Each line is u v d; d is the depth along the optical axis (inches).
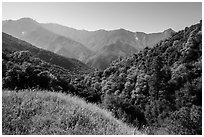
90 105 407.2
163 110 1820.9
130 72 2942.9
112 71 3398.1
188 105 1763.0
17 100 325.7
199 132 770.2
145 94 2348.7
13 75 828.6
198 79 1941.4
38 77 986.1
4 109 280.2
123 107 1438.2
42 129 263.7
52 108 323.9
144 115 1647.4
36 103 331.9
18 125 263.0
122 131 319.9
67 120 297.3
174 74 2241.6
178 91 1979.6
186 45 2503.7
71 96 445.4
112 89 2694.4
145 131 387.5
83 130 282.2
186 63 2271.2
